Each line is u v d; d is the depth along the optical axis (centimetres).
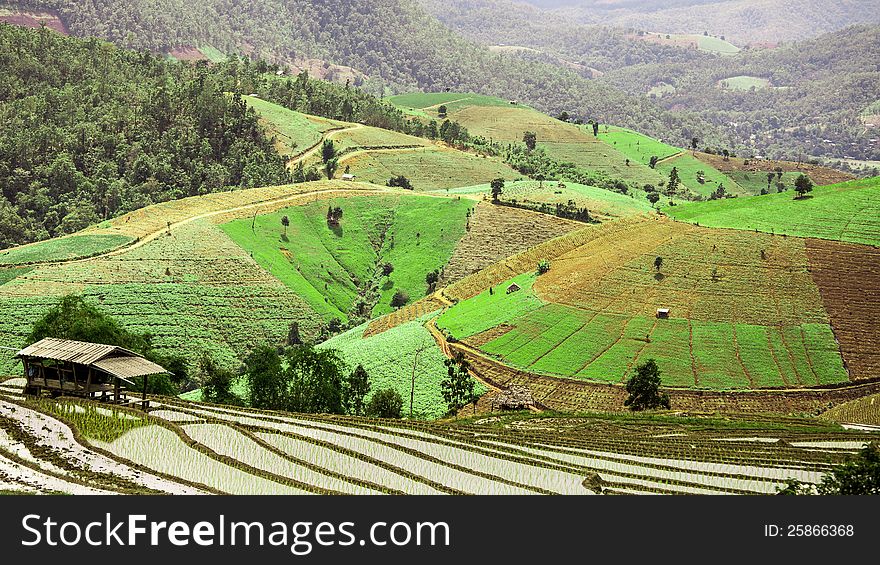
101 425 5619
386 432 6372
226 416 6569
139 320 16100
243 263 19100
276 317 17612
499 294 15962
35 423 5584
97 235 19388
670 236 16850
